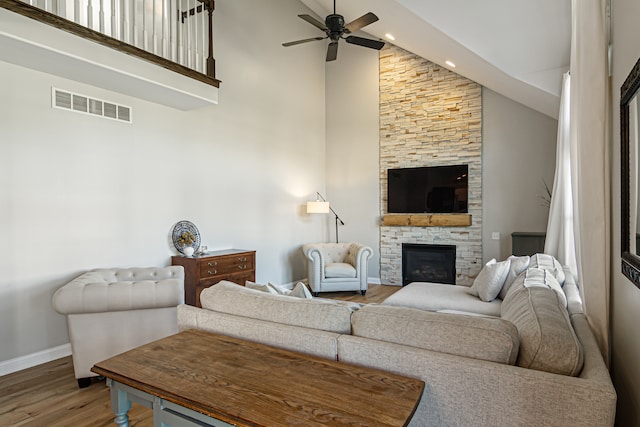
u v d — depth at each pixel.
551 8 3.08
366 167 6.60
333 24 3.67
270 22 5.62
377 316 1.59
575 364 1.28
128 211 3.78
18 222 3.01
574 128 2.28
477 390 1.28
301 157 6.32
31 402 2.48
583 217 1.91
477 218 5.71
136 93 3.66
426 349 1.43
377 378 1.34
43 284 3.15
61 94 3.24
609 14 1.83
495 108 5.58
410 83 6.19
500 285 3.22
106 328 2.64
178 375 1.38
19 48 2.62
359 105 6.64
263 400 1.19
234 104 5.03
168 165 4.17
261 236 5.49
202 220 4.58
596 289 1.81
